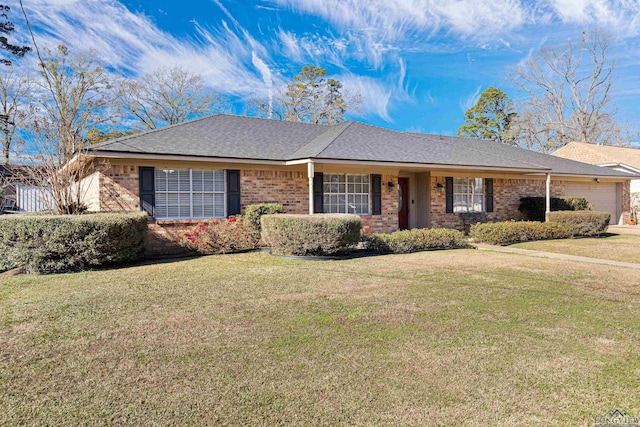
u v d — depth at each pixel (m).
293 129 15.80
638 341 4.13
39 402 2.99
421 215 16.02
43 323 4.77
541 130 36.69
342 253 10.00
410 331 4.44
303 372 3.45
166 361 3.69
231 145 12.44
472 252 10.82
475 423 2.71
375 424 2.70
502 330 4.47
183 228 11.02
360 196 14.10
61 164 10.80
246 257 9.88
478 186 16.89
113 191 10.31
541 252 10.88
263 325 4.66
